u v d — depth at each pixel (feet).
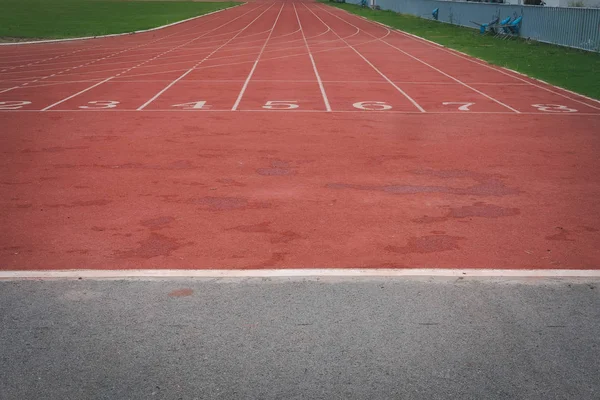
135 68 85.46
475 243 24.40
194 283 20.27
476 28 141.90
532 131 46.55
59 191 31.32
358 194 30.94
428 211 28.40
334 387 14.87
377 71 82.07
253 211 28.25
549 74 77.97
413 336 17.03
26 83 71.67
